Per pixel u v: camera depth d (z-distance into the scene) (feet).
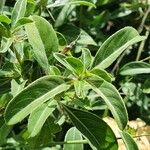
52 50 1.36
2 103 1.51
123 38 1.32
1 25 1.33
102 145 1.30
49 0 1.71
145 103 2.03
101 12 2.24
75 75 1.24
